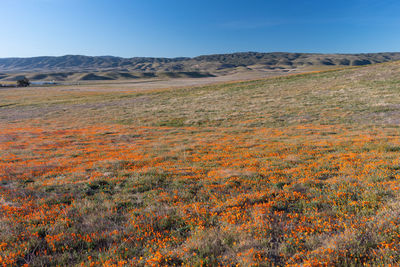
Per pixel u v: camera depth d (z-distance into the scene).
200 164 12.38
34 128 30.67
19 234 5.75
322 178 9.27
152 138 22.02
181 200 7.83
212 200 7.53
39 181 10.34
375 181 8.15
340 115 25.75
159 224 6.26
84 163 13.45
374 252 4.39
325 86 43.59
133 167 12.27
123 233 5.83
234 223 5.98
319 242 5.02
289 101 35.84
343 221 5.70
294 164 11.44
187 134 23.25
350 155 11.88
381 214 5.72
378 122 21.81
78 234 5.71
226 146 16.64
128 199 8.01
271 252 4.79
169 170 11.36
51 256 4.95
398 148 12.68
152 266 4.43
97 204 7.66
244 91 50.50
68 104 55.00
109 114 39.69
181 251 4.94
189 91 60.34
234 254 4.77
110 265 4.46
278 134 20.30
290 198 7.46
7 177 10.97
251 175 9.99
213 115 32.44
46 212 6.99
